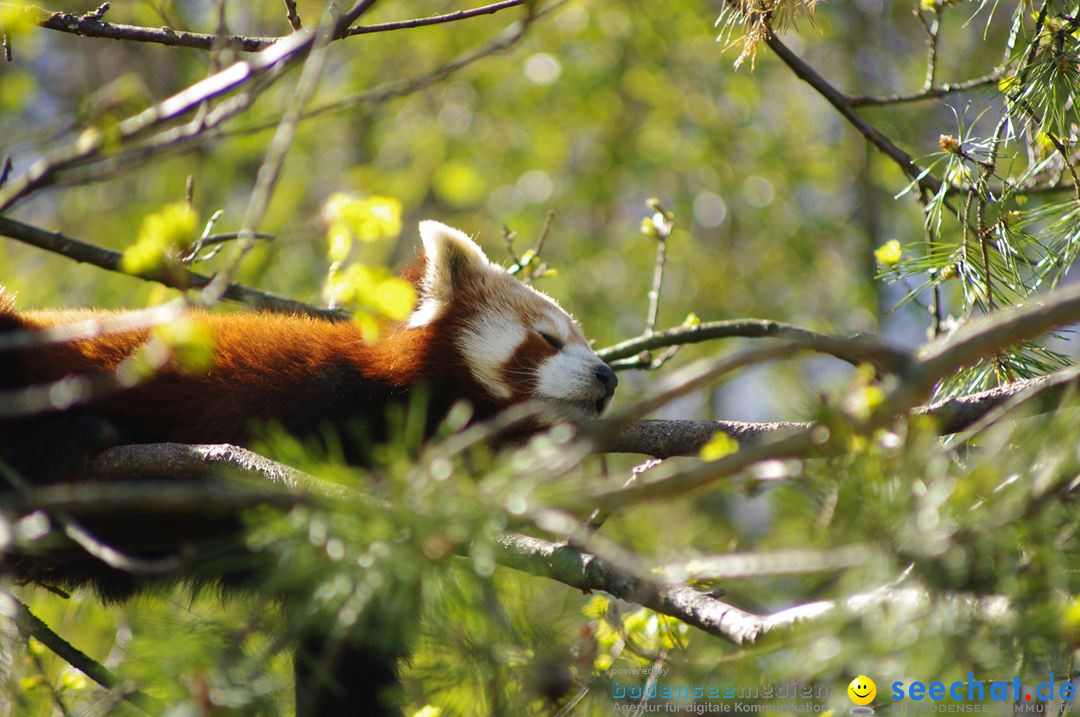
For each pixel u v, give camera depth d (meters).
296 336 7.80
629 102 18.56
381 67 18.08
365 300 4.31
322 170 18.61
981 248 7.18
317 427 7.50
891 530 3.49
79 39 17.23
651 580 3.66
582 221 18.75
